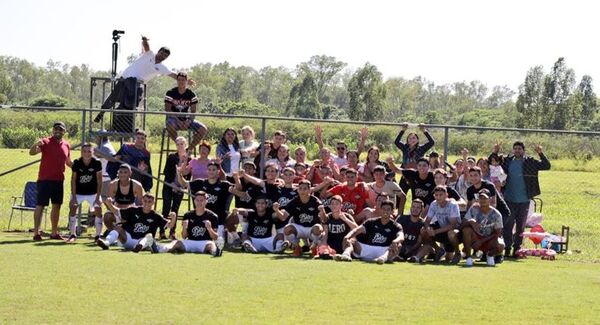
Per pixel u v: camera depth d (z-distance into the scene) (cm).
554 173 3031
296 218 1738
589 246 2117
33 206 2047
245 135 2000
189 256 1611
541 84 9581
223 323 1015
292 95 11100
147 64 2067
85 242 1781
